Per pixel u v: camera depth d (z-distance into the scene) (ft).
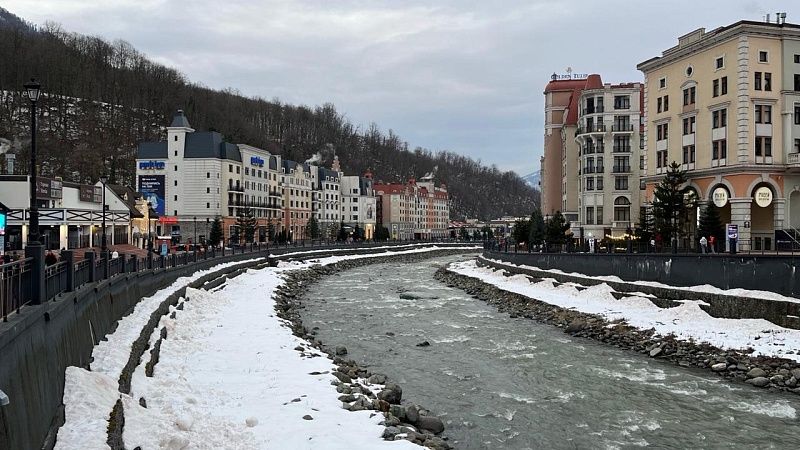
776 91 161.89
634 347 102.68
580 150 282.77
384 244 413.59
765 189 161.27
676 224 167.02
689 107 179.52
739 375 84.07
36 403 37.01
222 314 117.91
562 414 68.80
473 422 65.87
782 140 162.40
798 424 65.05
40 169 417.69
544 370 88.63
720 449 58.39
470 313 142.92
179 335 89.51
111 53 604.90
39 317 40.63
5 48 504.43
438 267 298.15
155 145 340.39
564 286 158.51
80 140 469.98
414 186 639.76
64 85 516.32
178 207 334.44
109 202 232.32
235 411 58.80
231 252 212.23
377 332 117.91
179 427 49.57
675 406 71.46
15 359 34.42
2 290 35.63
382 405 62.75
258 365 77.87
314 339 107.04
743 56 159.43
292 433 53.21
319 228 471.21
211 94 641.40
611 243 183.62
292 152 645.92
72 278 53.36
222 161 341.00
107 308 69.10
